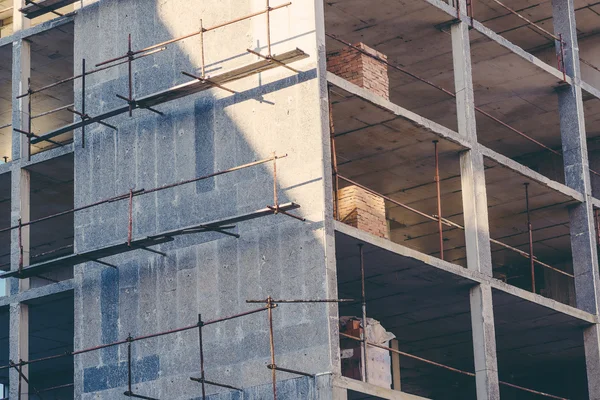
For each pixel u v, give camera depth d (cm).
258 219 5219
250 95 5359
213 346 5225
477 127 6856
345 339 5381
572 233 6450
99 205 5700
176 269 5412
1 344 6831
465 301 6009
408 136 5731
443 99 6506
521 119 6794
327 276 4975
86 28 5956
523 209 6612
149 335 5266
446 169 6197
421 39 5972
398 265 5478
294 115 5212
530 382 7369
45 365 7356
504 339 6556
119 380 5444
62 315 6291
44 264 5578
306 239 5066
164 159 5562
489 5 6519
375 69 5522
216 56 5509
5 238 7012
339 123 5588
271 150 5244
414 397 5216
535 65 6244
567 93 6500
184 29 5634
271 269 5134
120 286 5559
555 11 6600
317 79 5178
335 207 5334
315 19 5244
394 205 6800
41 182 6259
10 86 6769
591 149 7081
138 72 5728
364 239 5175
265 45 5372
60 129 5741
